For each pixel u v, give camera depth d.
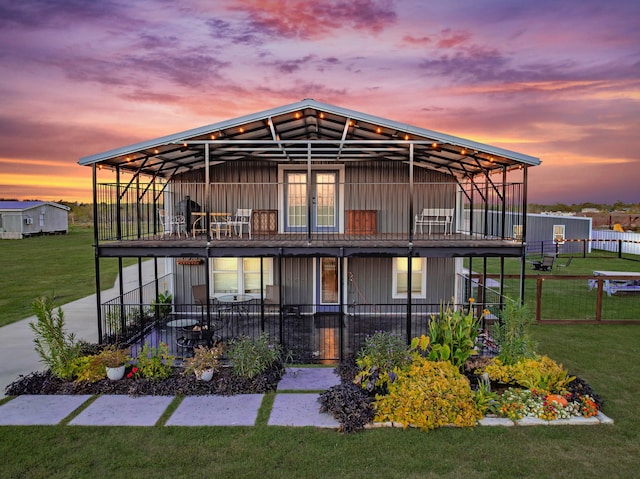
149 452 4.89
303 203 11.76
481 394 5.88
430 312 11.65
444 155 9.89
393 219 11.74
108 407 6.09
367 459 4.75
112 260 25.20
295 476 4.44
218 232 10.05
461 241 9.11
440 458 4.77
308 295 11.77
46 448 4.98
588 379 7.08
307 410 5.98
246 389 6.62
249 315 11.64
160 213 11.39
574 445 5.04
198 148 9.40
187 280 11.87
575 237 27.45
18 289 16.03
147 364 7.02
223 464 4.65
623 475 4.44
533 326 10.55
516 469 4.55
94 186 8.42
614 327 10.51
